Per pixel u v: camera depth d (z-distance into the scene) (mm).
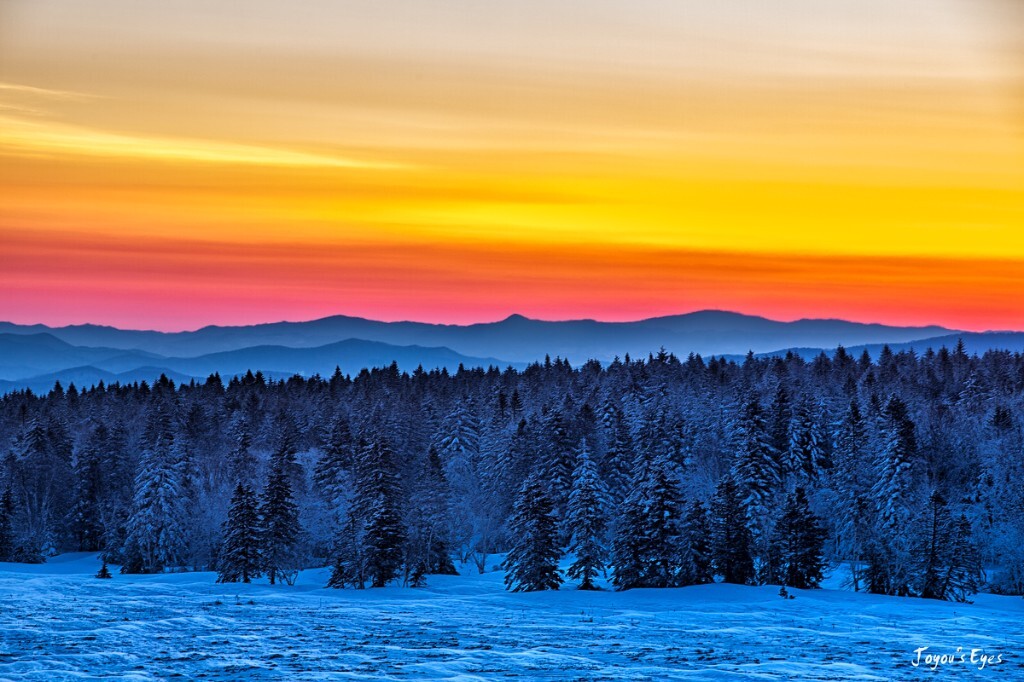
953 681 43500
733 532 103688
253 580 110062
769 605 85125
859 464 136750
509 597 92688
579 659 48000
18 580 98000
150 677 42500
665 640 56875
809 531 101812
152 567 126312
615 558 101750
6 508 140500
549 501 102062
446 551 120625
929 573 96625
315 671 44062
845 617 73438
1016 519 114062
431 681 41219
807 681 42188
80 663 46250
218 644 53000
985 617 77000
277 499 108875
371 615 71125
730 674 43469
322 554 132625
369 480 108750
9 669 44094
